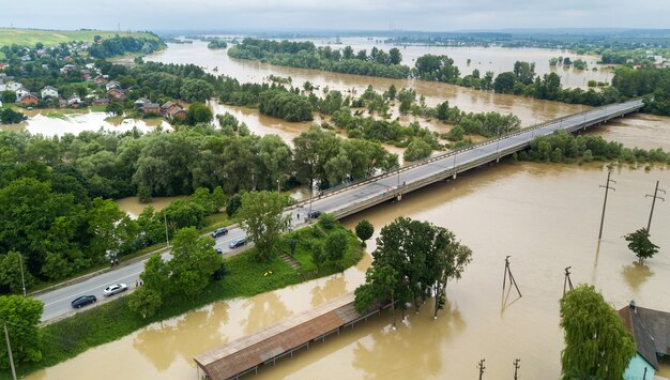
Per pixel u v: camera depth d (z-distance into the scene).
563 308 73.44
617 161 196.00
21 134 180.75
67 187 117.94
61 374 78.56
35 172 116.94
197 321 93.38
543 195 159.38
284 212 132.88
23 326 76.00
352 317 89.56
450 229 132.12
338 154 153.38
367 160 159.38
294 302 100.06
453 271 91.62
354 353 85.00
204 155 151.25
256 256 109.62
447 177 177.25
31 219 100.75
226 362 77.00
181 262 93.50
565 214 143.00
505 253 118.50
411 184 154.62
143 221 117.06
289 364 81.94
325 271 109.88
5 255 96.06
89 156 160.50
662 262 114.69
